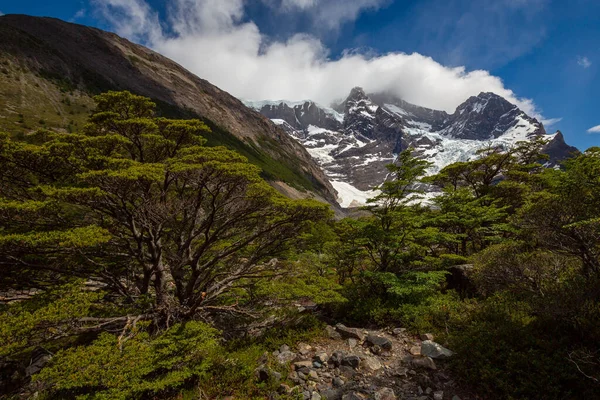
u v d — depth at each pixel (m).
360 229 12.46
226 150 10.45
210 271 12.53
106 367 6.46
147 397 6.88
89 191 7.70
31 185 9.67
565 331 7.12
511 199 22.89
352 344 9.30
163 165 9.05
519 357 6.61
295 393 6.88
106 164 8.87
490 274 9.23
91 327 8.24
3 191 9.38
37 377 6.12
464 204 17.69
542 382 5.87
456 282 12.67
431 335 9.16
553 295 7.04
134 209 9.27
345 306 12.22
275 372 7.64
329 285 12.09
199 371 7.53
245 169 8.88
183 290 11.93
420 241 13.89
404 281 11.46
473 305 10.29
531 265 8.19
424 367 7.61
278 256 14.37
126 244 10.67
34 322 6.43
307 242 13.98
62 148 8.75
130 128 11.03
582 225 6.45
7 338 6.17
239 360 8.24
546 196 8.02
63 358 6.60
